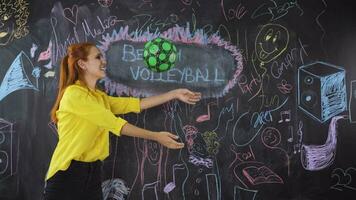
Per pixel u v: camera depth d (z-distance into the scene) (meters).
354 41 2.42
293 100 2.39
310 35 2.41
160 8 2.40
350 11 2.43
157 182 2.36
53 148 2.37
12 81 2.41
